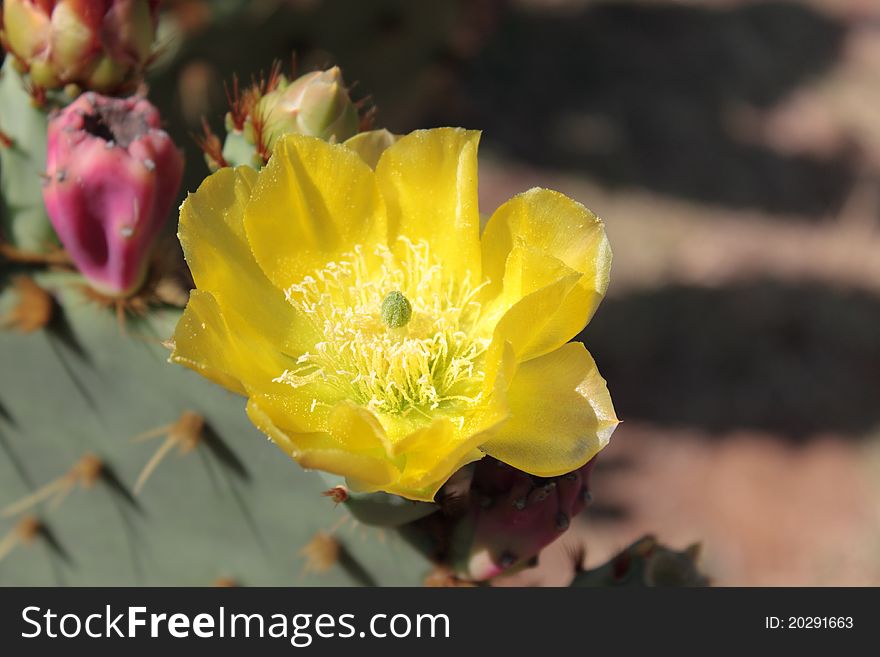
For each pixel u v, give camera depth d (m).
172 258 0.42
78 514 0.46
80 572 0.46
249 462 0.44
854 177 1.29
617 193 1.19
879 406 1.06
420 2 0.68
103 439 0.44
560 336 0.37
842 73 1.44
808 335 1.10
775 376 1.06
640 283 1.10
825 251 1.18
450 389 0.40
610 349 1.04
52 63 0.41
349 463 0.35
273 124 0.40
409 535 0.42
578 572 0.43
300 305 0.39
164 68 0.57
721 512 0.94
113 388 0.43
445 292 0.40
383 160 0.38
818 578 0.90
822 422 1.03
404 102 0.74
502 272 0.39
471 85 1.25
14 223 0.42
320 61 0.64
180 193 0.56
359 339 0.39
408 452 0.37
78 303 0.42
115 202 0.40
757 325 1.09
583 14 1.39
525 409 0.37
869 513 0.95
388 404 0.40
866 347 1.10
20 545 0.46
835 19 1.53
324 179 0.38
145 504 0.45
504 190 1.16
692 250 1.15
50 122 0.40
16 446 0.45
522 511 0.39
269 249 0.38
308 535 0.44
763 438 1.01
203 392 0.43
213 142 0.40
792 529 0.93
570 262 0.37
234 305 0.38
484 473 0.39
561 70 1.31
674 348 1.06
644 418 1.01
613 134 1.26
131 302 0.42
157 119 0.40
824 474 0.98
